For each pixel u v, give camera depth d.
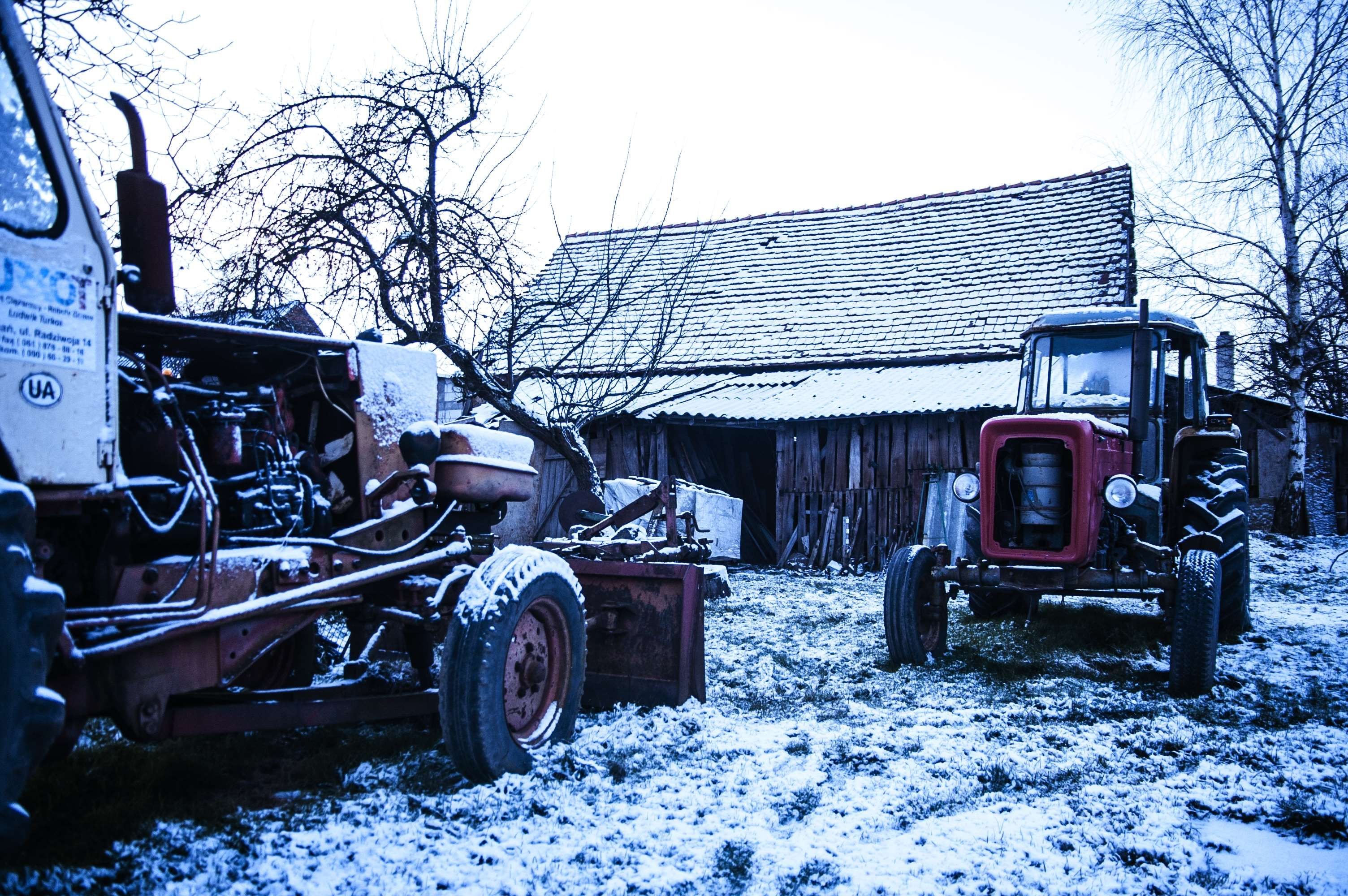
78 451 2.37
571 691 3.77
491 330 8.89
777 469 12.05
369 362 3.60
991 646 6.01
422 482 3.57
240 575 2.94
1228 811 3.08
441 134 8.13
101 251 2.46
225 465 3.07
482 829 2.91
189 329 3.01
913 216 16.11
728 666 5.47
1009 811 3.12
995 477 5.48
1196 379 6.59
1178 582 4.91
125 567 2.66
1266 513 15.29
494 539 3.94
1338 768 3.53
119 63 5.27
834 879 2.60
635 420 12.14
